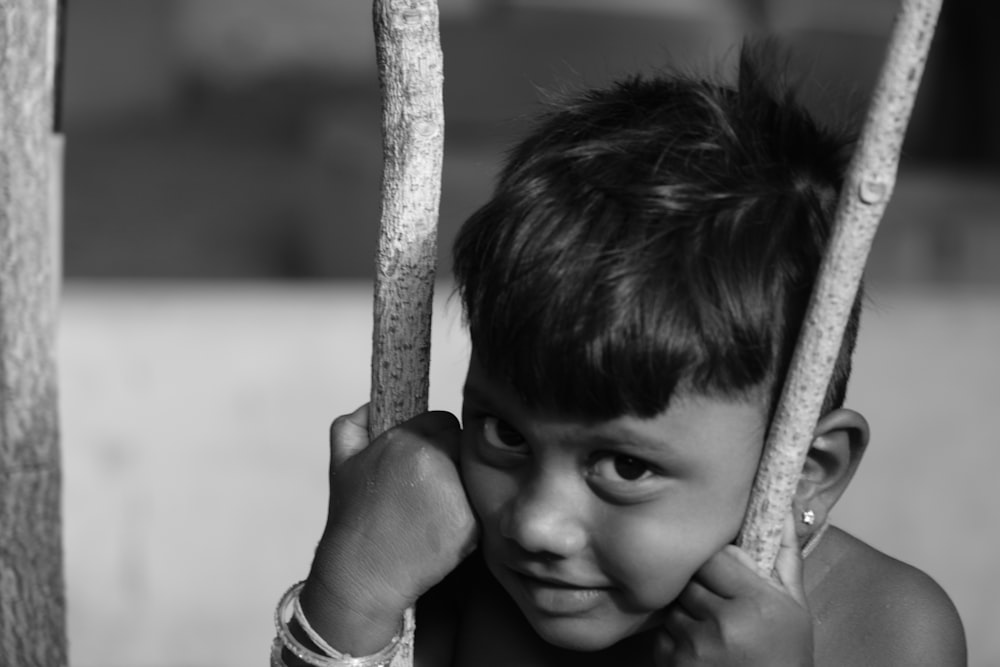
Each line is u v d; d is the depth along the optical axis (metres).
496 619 2.74
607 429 2.14
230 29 21.83
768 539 2.22
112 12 21.09
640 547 2.18
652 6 15.82
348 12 22.17
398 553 2.48
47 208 3.31
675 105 2.32
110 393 7.88
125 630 7.50
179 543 7.66
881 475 8.29
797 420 2.15
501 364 2.16
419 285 2.49
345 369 8.20
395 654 2.54
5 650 3.35
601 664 2.66
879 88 2.03
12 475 3.34
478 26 15.45
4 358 3.31
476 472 2.31
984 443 8.44
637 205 2.16
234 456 7.88
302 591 2.60
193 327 8.17
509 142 2.87
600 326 2.10
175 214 18.39
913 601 2.65
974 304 9.11
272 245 17.80
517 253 2.17
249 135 21.08
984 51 16.67
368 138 14.65
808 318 2.12
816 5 16.08
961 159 16.61
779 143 2.32
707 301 2.13
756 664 2.21
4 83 3.21
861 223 2.07
